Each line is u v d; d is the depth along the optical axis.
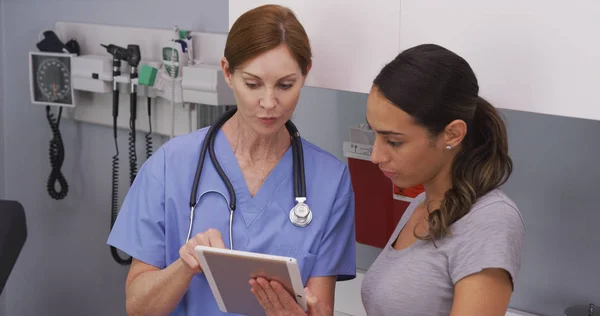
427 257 1.17
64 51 2.31
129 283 1.41
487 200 1.14
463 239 1.13
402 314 1.20
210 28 2.10
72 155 2.54
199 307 1.41
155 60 2.20
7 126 2.68
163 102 2.21
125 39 2.25
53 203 2.63
